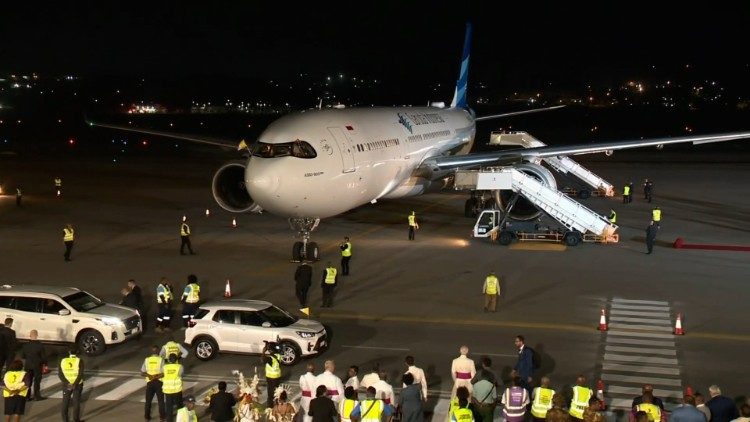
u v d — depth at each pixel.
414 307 28.55
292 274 33.66
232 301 23.80
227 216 49.47
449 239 41.00
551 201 39.28
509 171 39.28
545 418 16.42
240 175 35.34
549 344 24.39
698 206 53.59
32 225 46.19
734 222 46.94
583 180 59.75
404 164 39.31
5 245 40.22
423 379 18.12
